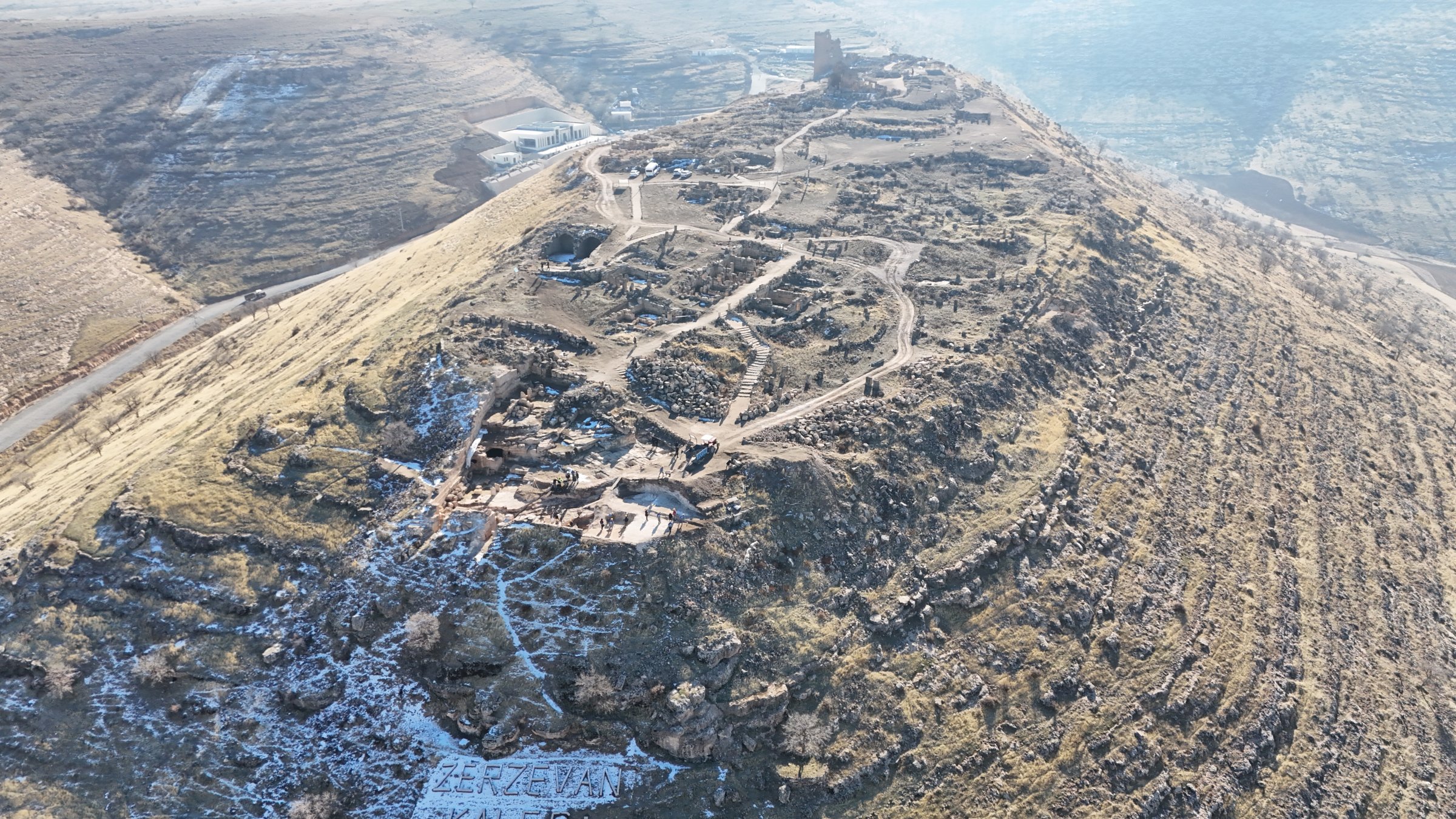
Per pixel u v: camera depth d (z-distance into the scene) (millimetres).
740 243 160250
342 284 195125
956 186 198500
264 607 91875
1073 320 143750
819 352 126312
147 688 87438
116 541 96750
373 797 80812
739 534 93625
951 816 82000
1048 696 91438
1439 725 103125
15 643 89938
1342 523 127375
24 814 81062
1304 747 95438
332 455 104125
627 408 109438
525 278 142375
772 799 80750
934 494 106375
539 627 87062
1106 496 115500
